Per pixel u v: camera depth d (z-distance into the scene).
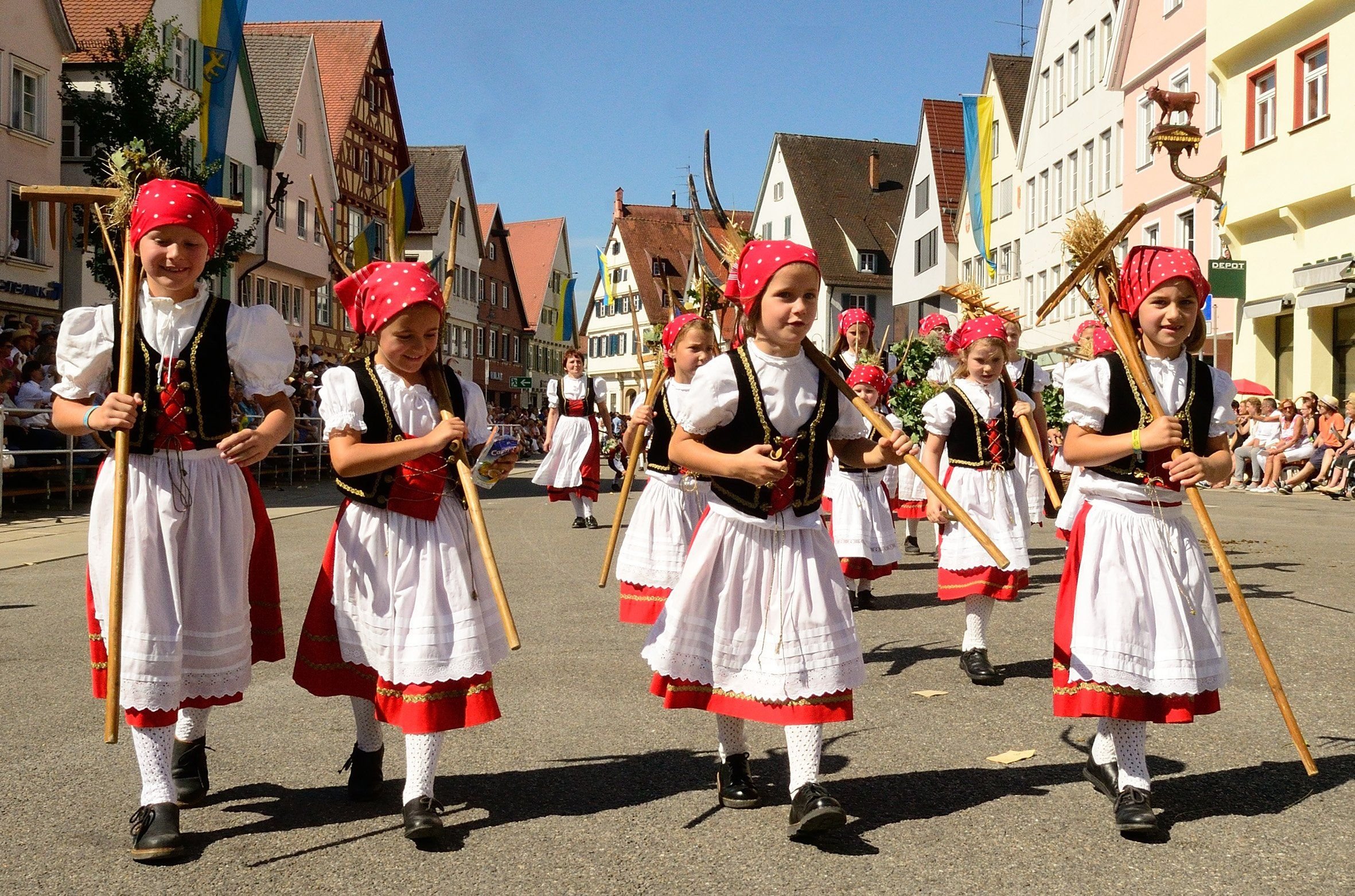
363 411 3.86
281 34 44.00
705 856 3.52
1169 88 28.28
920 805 3.97
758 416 3.81
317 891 3.28
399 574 3.78
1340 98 21.05
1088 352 8.12
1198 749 4.58
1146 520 3.91
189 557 3.76
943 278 46.91
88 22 29.94
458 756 4.58
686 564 3.90
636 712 5.25
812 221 56.91
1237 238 24.66
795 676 3.71
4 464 13.27
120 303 3.90
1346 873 3.35
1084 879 3.33
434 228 57.12
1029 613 7.86
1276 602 8.04
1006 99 42.06
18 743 4.70
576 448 14.07
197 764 4.02
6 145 25.23
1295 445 19.88
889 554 7.99
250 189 35.69
